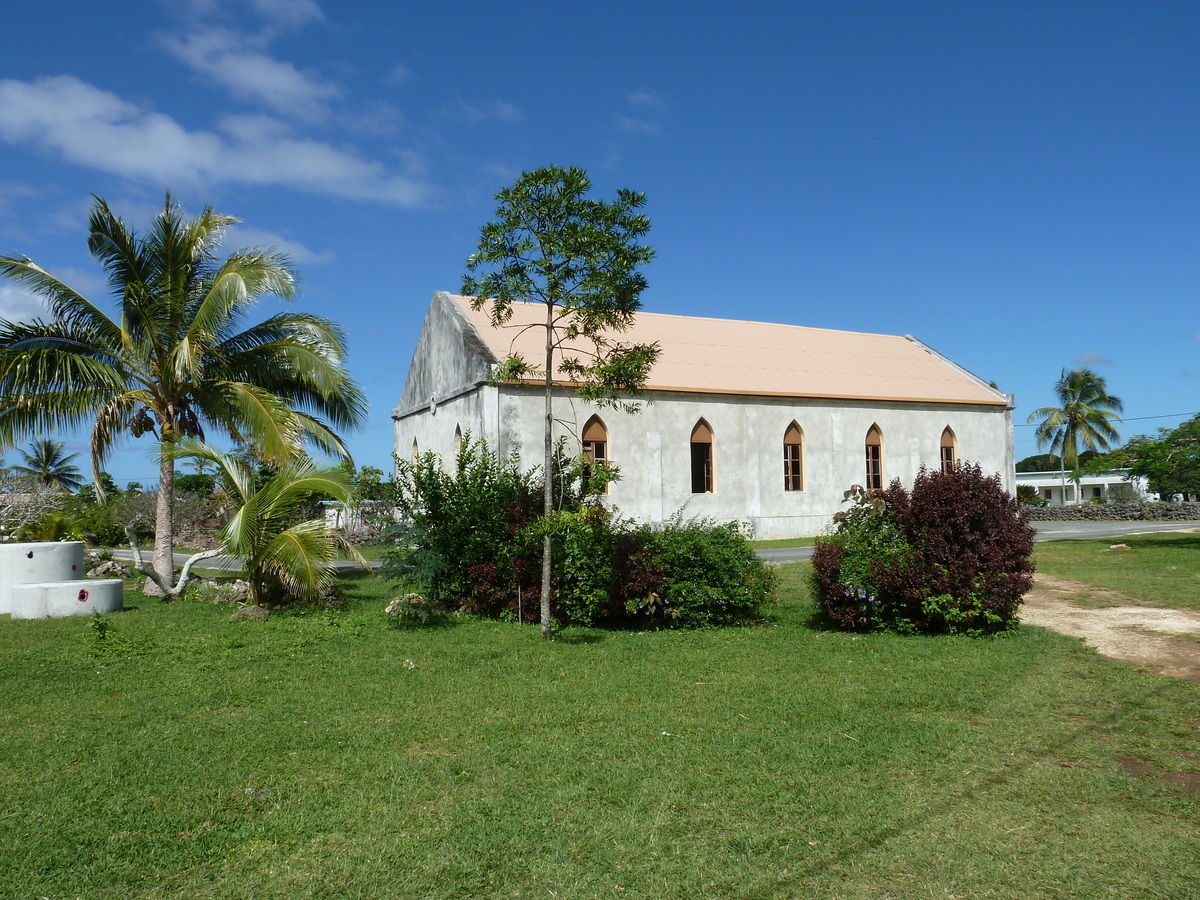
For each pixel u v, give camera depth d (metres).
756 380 31.81
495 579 13.15
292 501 14.32
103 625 10.91
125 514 32.66
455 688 8.36
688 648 10.51
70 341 17.05
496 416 26.34
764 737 6.63
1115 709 7.38
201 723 7.12
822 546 12.12
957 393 36.22
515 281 11.26
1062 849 4.66
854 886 4.27
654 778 5.75
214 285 17.27
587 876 4.38
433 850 4.67
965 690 8.12
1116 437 62.88
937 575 11.04
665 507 28.98
